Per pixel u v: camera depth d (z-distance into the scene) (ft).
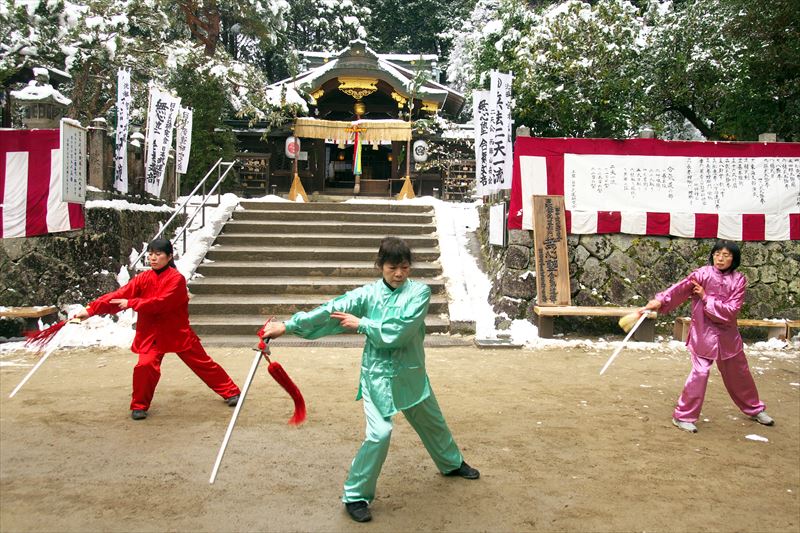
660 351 25.59
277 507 10.78
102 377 19.97
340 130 56.39
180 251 32.76
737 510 10.98
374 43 97.71
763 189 29.22
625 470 12.77
